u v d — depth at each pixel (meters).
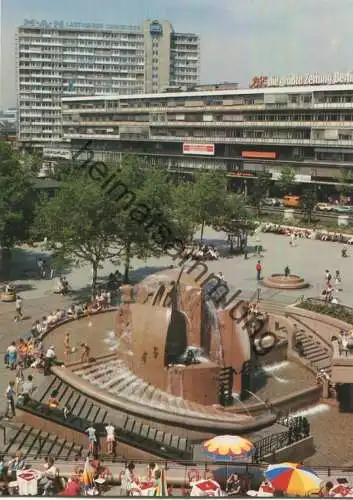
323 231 101.25
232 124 148.25
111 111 176.25
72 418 33.41
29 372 41.22
